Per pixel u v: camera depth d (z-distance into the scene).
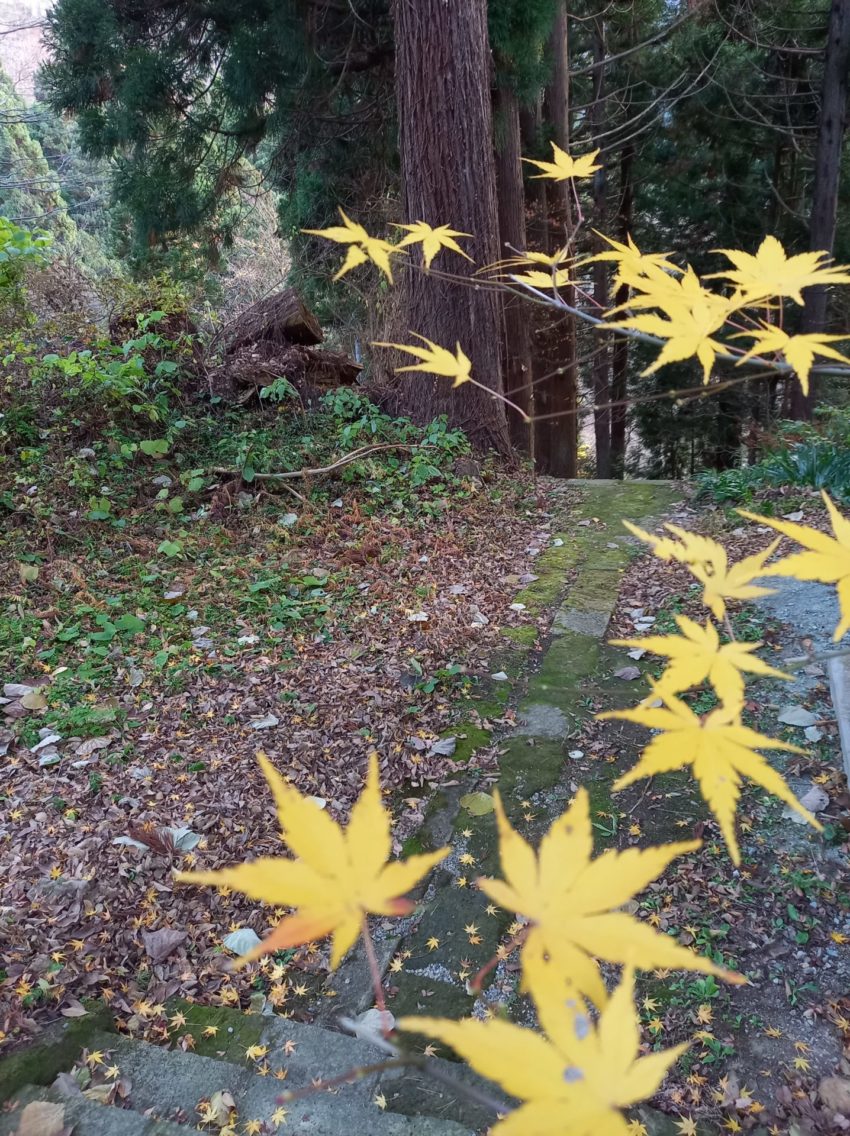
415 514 5.45
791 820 2.62
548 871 0.52
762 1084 1.82
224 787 2.94
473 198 5.85
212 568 4.65
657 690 0.72
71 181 23.48
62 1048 1.87
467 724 3.31
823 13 11.29
